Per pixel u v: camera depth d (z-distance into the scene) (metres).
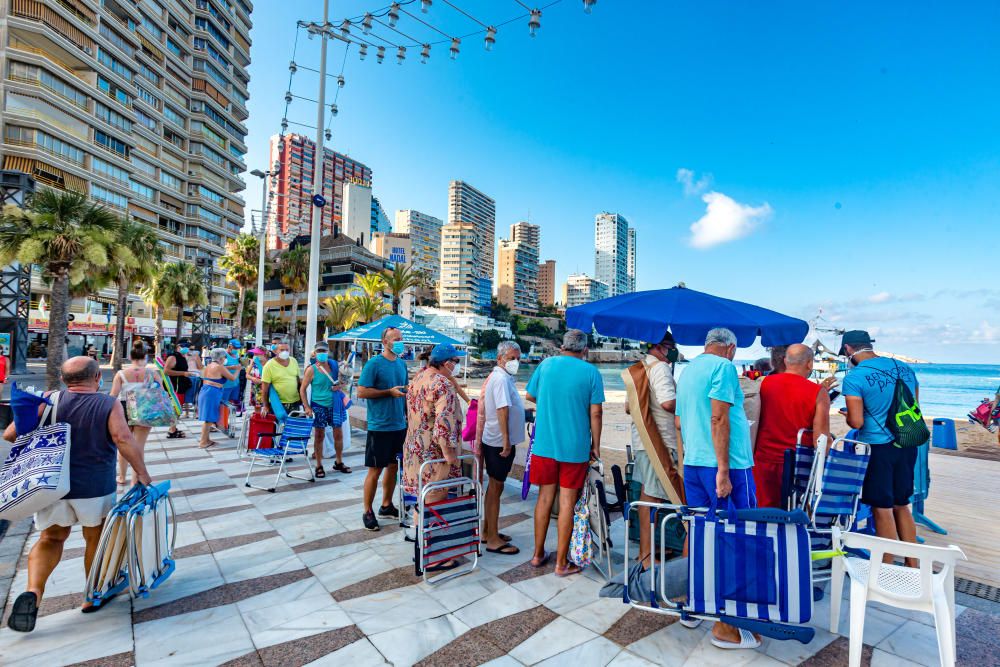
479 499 3.89
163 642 2.71
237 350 9.91
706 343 3.29
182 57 62.84
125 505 3.02
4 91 40.34
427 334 9.55
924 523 4.70
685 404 3.21
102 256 20.14
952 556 2.32
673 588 3.01
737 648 2.71
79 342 42.06
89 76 47.94
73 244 19.53
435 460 3.76
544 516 3.77
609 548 3.91
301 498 5.55
